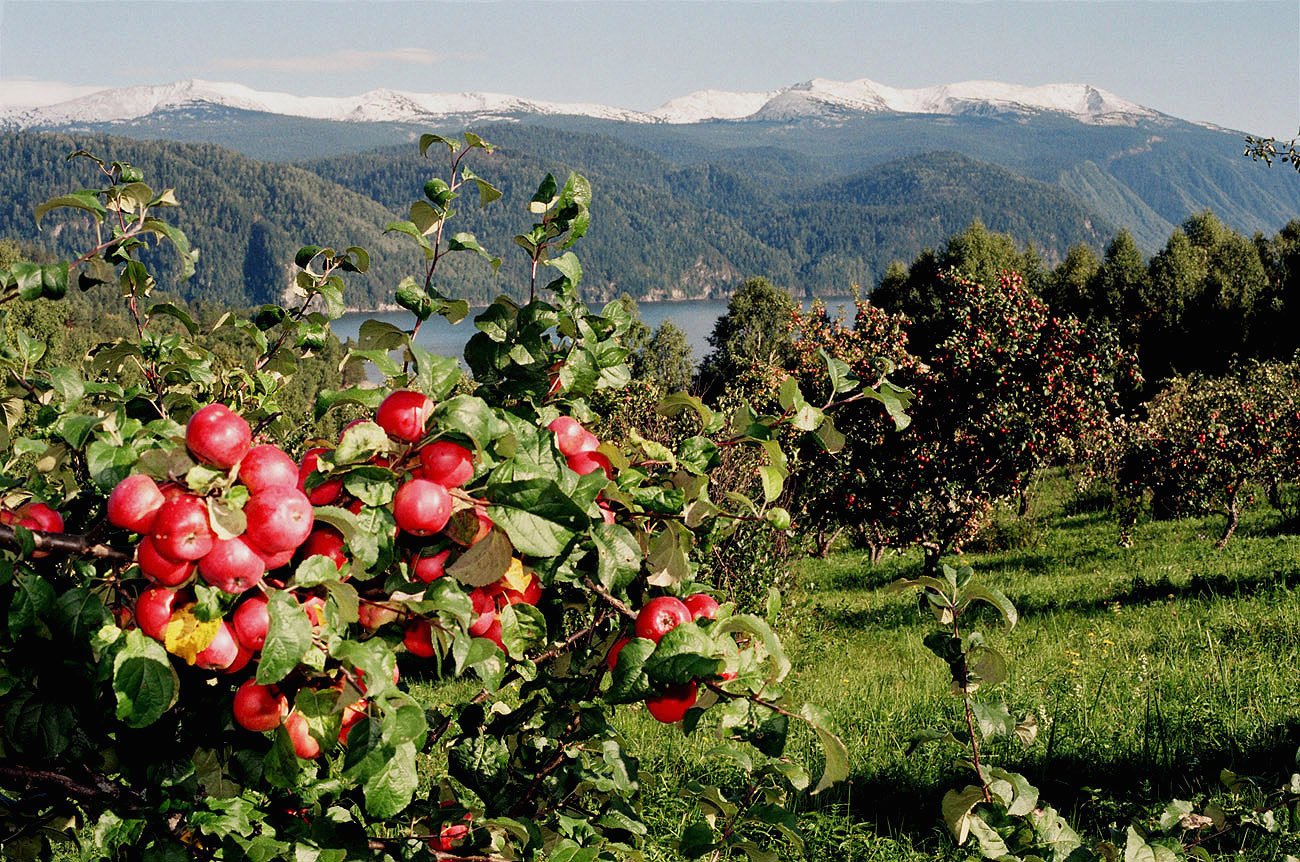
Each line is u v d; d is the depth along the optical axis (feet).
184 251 6.91
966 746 7.93
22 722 5.33
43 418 6.53
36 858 6.84
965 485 54.60
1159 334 185.16
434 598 5.14
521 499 4.93
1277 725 22.67
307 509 4.52
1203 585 45.52
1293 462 61.77
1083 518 81.30
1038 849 7.93
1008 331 53.06
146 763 5.78
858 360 54.13
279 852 5.33
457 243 6.77
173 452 4.56
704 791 7.54
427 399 5.10
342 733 5.48
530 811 7.15
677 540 6.08
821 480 55.06
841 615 49.21
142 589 4.98
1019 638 38.42
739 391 46.88
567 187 6.68
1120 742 22.81
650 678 5.25
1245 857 15.39
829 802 20.93
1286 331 179.32
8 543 4.85
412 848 6.47
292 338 8.06
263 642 4.71
